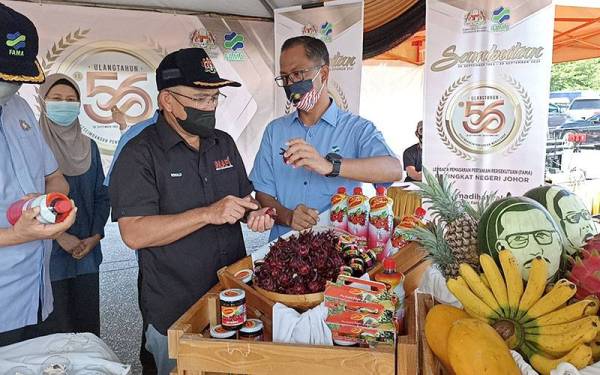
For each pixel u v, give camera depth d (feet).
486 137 9.46
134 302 12.53
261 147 9.10
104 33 11.08
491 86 9.29
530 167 9.13
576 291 3.39
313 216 6.82
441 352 3.41
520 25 8.89
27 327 6.35
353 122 8.57
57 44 10.67
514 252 3.66
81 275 10.48
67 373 3.88
